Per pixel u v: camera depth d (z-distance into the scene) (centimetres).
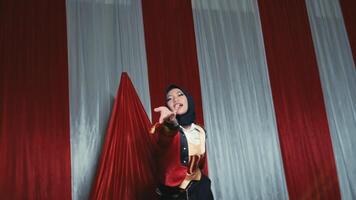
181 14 373
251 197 333
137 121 310
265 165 345
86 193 307
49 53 334
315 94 377
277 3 401
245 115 355
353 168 362
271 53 381
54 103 322
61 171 307
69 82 330
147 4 368
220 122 347
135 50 351
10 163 300
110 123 304
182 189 198
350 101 383
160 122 188
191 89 349
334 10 413
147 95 339
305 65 385
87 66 338
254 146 348
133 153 299
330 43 399
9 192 293
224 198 327
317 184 348
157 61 351
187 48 362
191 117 216
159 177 199
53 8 347
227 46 375
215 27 379
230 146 343
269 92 367
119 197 287
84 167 312
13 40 329
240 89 363
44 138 312
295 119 364
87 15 353
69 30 345
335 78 388
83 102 327
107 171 291
